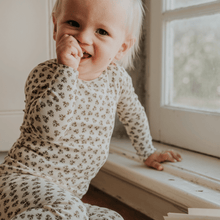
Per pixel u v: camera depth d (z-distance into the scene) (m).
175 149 1.24
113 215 0.79
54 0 1.27
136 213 1.07
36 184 0.69
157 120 1.35
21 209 0.64
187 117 1.21
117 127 1.43
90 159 0.83
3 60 1.22
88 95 0.81
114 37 0.76
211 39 1.12
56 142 0.77
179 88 1.27
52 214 0.60
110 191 1.21
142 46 1.38
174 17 1.23
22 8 1.23
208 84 1.15
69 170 0.80
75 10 0.72
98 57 0.75
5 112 1.25
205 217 0.69
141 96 1.41
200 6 1.13
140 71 1.39
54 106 0.68
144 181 1.01
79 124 0.80
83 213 0.64
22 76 1.25
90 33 0.73
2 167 0.77
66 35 0.72
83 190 0.86
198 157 1.13
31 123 0.71
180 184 0.94
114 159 1.18
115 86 0.90
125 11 0.78
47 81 0.79
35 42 1.26
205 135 1.15
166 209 0.98
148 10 1.34
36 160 0.76
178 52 1.26
